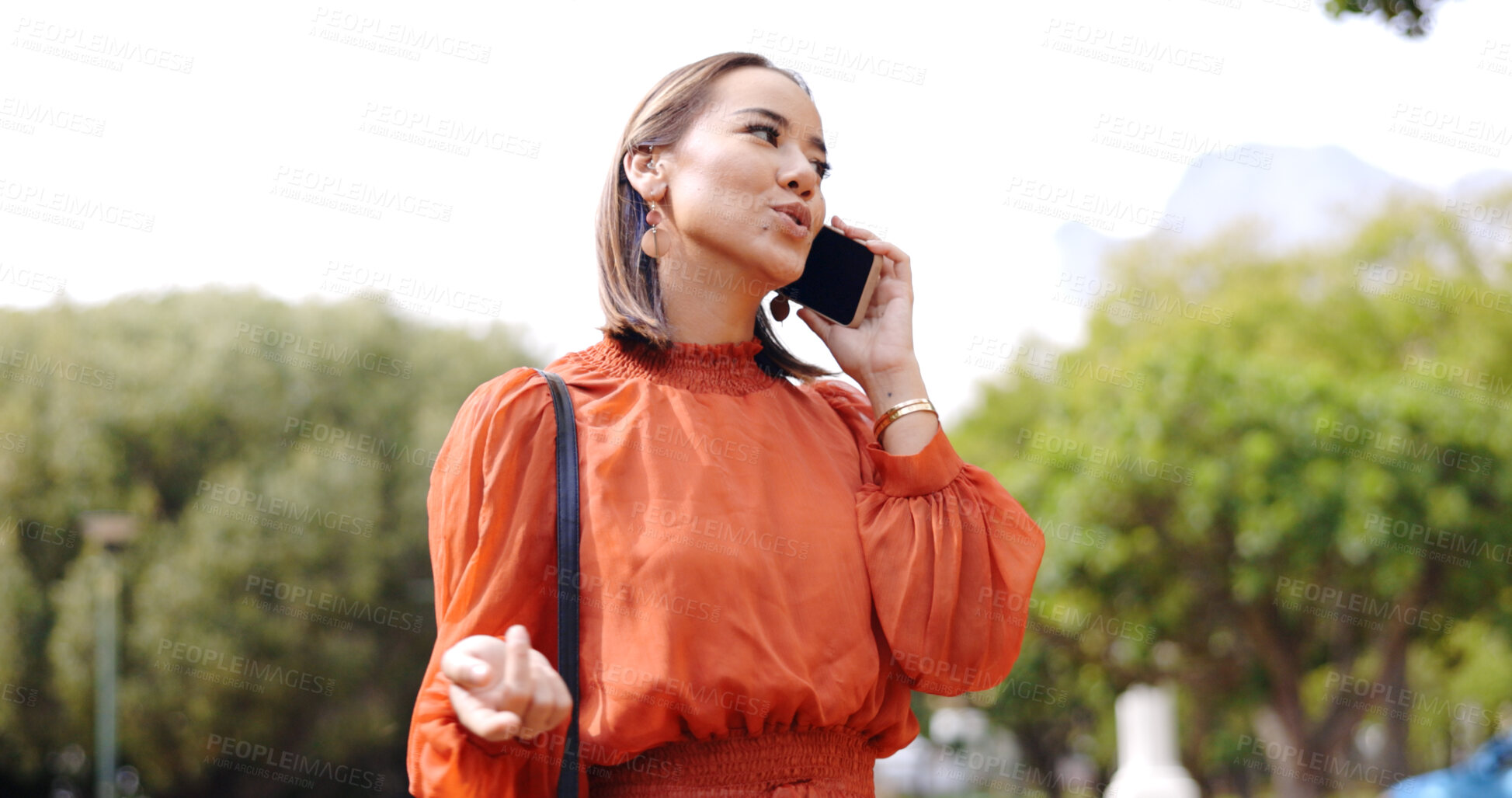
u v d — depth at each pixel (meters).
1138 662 16.58
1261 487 14.20
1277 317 17.08
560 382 1.56
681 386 1.59
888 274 1.79
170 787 18.83
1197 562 15.44
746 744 1.46
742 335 1.68
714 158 1.59
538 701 1.22
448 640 1.45
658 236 1.63
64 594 17.36
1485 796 6.48
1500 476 13.79
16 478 17.56
